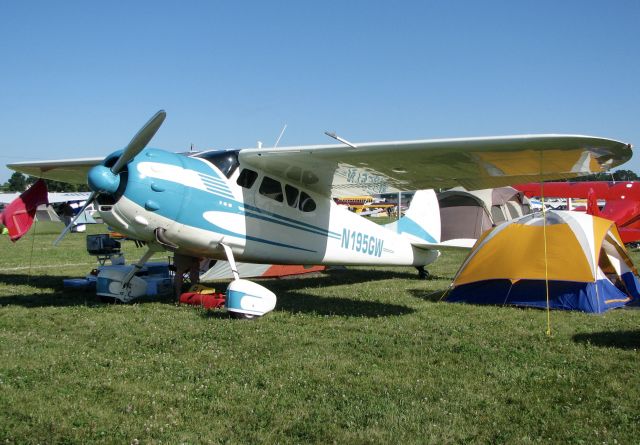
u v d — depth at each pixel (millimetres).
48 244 19047
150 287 7848
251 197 7172
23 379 3758
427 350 4770
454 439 2902
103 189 5809
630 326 5898
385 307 7105
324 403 3398
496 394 3625
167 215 6227
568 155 5820
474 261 7695
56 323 5758
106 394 3502
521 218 7785
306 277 10672
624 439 2904
